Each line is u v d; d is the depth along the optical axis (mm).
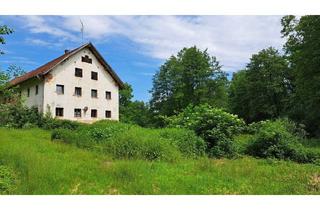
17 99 14094
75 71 41188
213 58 57219
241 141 19797
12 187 8969
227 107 58125
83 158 13578
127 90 66938
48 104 38344
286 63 53781
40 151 14609
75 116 40969
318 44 31625
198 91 54656
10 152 12852
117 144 15531
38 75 37812
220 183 10320
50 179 9641
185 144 17062
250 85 55625
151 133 18125
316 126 39250
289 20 34531
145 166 12000
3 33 11734
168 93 58781
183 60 57219
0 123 20875
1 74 12508
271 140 17828
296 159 17203
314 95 32562
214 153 17438
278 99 54656
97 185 9539
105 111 44469
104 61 43812
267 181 10875
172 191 9297
